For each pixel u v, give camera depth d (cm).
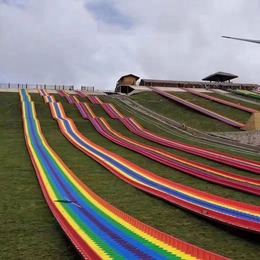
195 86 7606
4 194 1362
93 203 1222
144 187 1477
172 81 7581
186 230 1039
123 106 4750
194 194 1398
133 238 877
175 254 777
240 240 966
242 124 3734
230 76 8550
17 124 3444
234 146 2820
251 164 2089
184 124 3731
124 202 1316
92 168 1895
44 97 4844
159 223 1097
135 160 2166
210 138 3181
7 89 5791
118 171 1786
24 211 1167
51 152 2261
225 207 1212
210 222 1111
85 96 5266
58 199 1259
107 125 3525
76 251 852
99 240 862
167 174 1823
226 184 1577
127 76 7744
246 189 1489
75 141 2728
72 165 1952
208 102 5156
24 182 1554
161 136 3150
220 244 935
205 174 1731
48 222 1069
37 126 3303
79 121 3672
